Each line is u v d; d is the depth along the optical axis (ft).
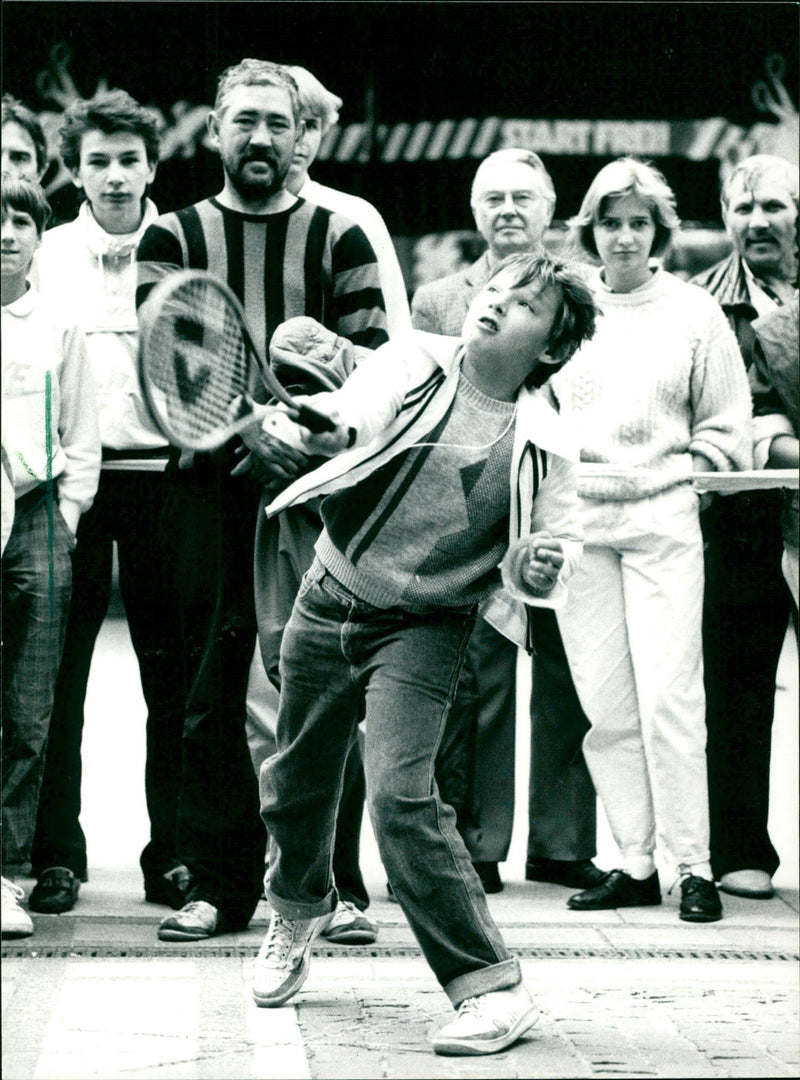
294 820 11.10
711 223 14.24
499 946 10.70
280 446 12.57
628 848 14.46
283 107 13.37
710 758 14.78
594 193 14.10
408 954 12.98
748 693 14.70
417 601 10.43
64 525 13.30
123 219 13.39
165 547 13.33
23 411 13.24
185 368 9.39
